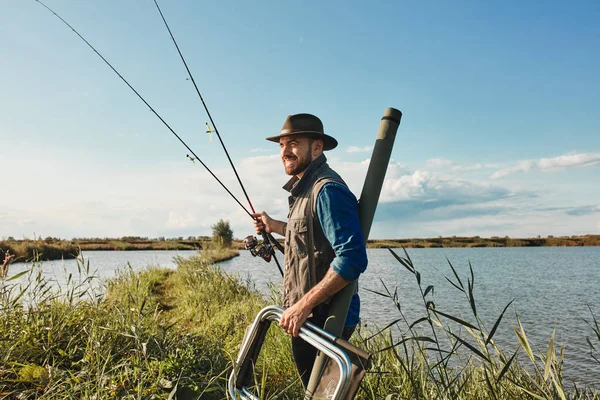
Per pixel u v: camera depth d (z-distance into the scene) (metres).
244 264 24.55
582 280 19.14
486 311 11.09
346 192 2.11
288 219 2.36
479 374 3.28
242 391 2.26
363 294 13.53
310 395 1.87
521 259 37.75
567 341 7.85
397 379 3.25
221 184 3.36
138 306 4.56
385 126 2.25
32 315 3.92
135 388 2.96
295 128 2.32
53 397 2.83
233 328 6.02
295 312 2.01
